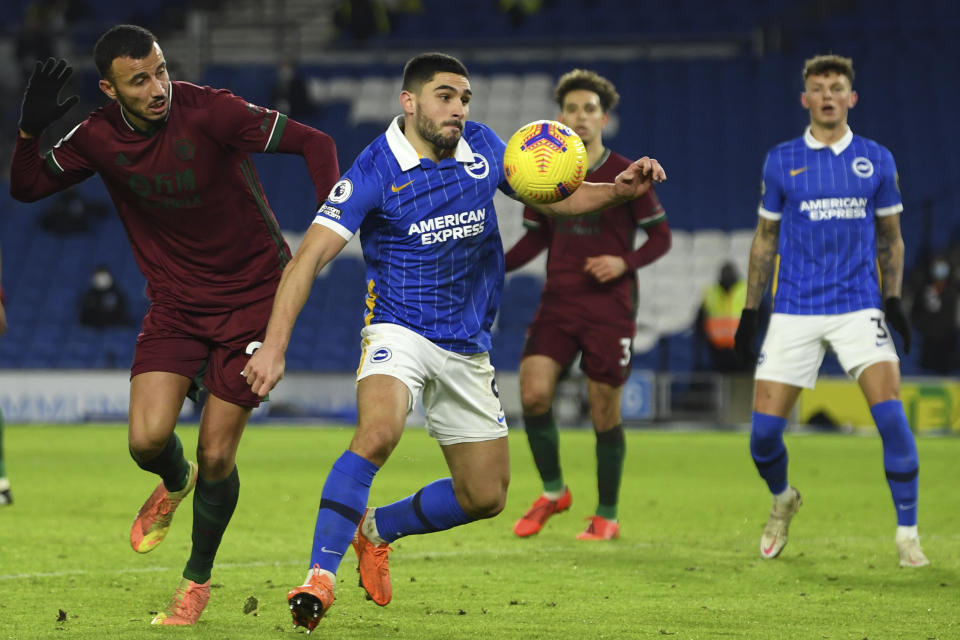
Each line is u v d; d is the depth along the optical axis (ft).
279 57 330.54
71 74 55.16
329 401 232.53
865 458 159.84
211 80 316.19
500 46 323.98
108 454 159.84
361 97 313.73
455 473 55.98
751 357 78.38
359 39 326.24
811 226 75.00
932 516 99.14
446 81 51.96
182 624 53.26
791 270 75.87
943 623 55.06
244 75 318.04
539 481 131.23
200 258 55.52
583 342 87.04
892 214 75.05
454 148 53.57
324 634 51.39
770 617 56.34
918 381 216.74
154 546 62.28
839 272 74.69
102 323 250.37
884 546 81.46
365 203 51.90
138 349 56.29
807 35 320.09
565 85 88.69
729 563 73.77
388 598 57.06
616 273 85.71
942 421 213.25
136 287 269.23
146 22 332.19
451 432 55.42
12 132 309.42
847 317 74.28
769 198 76.95
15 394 229.25
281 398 233.35
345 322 260.01
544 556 76.59
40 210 286.05
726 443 190.70
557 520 97.81
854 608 58.80
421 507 56.13
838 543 83.05
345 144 298.15
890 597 61.98
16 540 81.87
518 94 311.27
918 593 63.26
